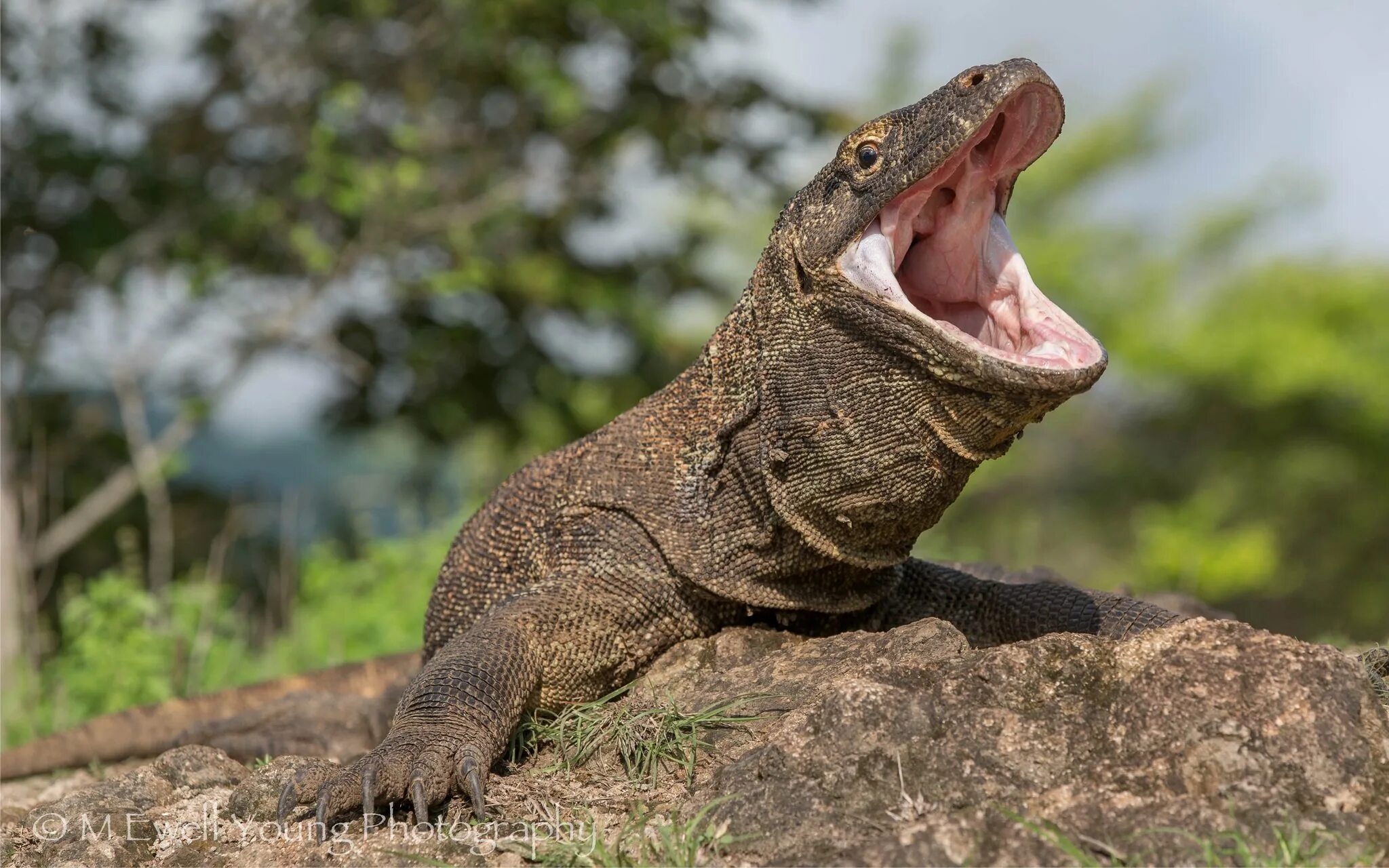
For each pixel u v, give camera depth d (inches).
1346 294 1422.2
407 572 629.9
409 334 1020.5
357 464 1074.7
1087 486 1507.1
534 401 1031.0
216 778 322.0
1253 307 1441.9
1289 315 1421.0
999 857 224.4
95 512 852.0
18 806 367.9
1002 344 296.0
